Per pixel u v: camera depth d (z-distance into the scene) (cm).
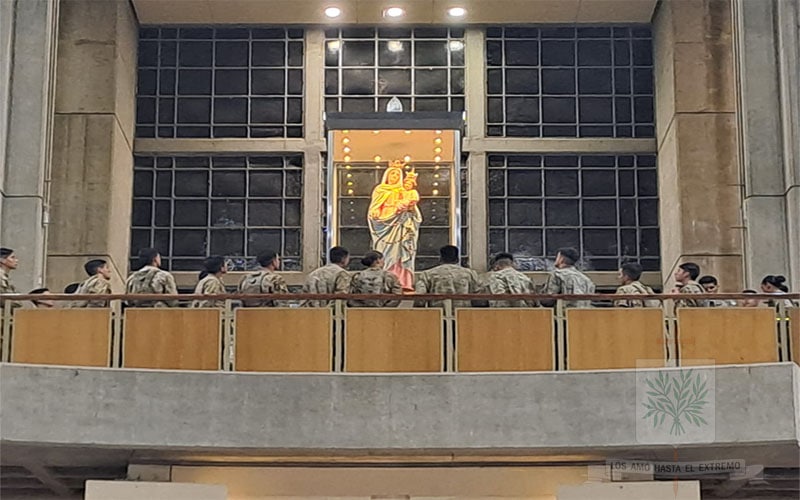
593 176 2202
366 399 1458
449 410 1453
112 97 2097
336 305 1497
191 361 1477
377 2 2156
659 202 2169
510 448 1444
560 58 2228
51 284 2025
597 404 1449
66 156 2072
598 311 1496
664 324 1491
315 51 2230
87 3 2130
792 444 1420
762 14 1925
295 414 1452
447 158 2117
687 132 2075
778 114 1897
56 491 1709
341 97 2220
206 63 2227
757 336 1488
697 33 2109
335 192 2108
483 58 2227
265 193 2195
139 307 1497
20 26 1891
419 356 1482
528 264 2159
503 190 2195
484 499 1565
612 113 2214
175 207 2183
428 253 2106
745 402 1429
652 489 1469
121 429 1434
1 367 1427
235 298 1466
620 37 2223
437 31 2233
